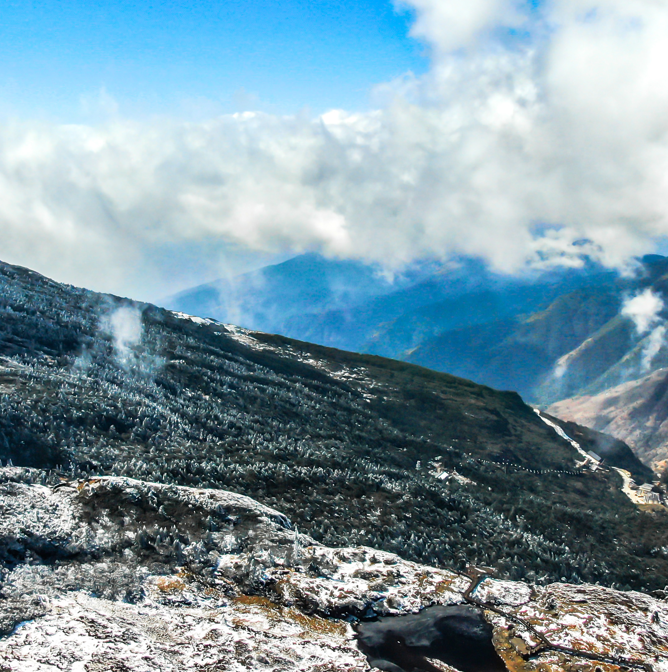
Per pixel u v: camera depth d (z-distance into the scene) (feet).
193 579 45.14
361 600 42.57
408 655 36.19
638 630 39.04
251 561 47.93
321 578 46.37
